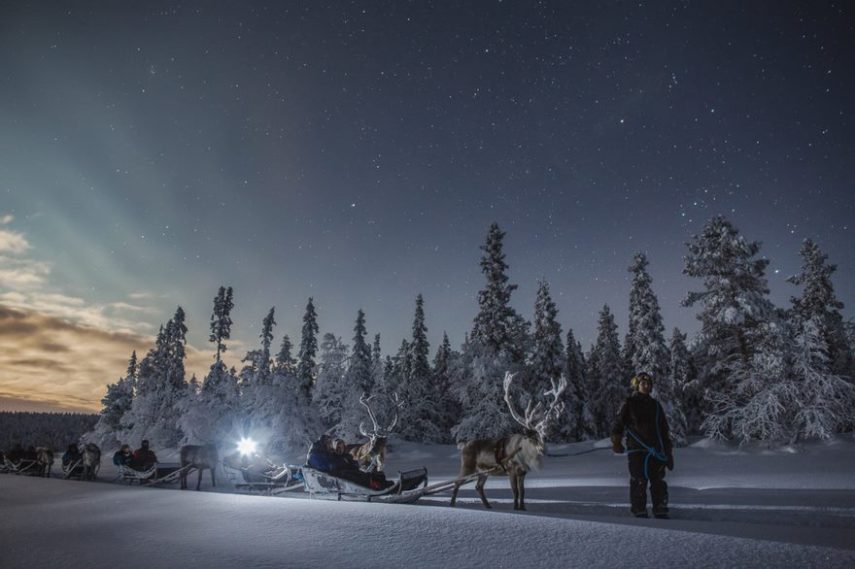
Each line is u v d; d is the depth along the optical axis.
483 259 41.06
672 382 38.91
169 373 64.38
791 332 30.61
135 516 7.95
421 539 5.37
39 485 15.38
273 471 13.06
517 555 4.62
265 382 45.62
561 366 44.88
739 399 30.39
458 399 40.12
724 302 30.91
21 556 5.51
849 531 5.19
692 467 19.36
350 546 5.21
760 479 14.12
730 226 31.91
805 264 36.56
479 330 39.44
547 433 9.28
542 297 46.06
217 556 5.03
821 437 27.12
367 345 53.16
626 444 7.46
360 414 43.25
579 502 10.24
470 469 9.80
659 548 4.56
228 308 60.09
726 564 4.03
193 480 20.31
